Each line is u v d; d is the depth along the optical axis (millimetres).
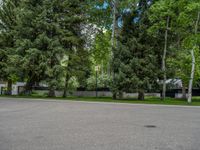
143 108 19281
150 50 28312
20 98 30188
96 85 39344
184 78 29828
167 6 26062
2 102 23297
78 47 33719
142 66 27875
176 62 29203
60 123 10273
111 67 29484
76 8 33438
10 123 10180
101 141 7062
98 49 35750
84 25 34281
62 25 32969
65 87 33625
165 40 28438
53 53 30359
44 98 30391
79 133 8172
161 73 28031
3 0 37875
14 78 37562
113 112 15250
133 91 27969
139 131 8734
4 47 37000
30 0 32281
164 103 24609
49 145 6527
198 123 10977
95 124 10141
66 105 20594
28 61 29531
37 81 33875
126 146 6543
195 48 26656
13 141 6945
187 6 24500
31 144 6617
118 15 31906
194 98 38094
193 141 7270
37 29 31891
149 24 28500
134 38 28422
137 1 28594
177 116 13766
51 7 32062
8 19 37500
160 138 7613
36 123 10219
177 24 27156
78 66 32906
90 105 21234
